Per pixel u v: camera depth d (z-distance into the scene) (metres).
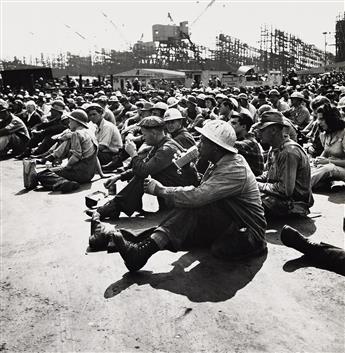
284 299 3.58
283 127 5.24
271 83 48.62
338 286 3.77
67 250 4.95
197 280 3.97
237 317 3.34
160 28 105.56
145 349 3.01
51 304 3.72
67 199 7.38
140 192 5.91
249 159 6.08
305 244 4.16
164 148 5.73
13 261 4.75
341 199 6.53
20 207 7.06
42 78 32.22
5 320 3.51
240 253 4.31
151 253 4.04
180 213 4.08
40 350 3.07
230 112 8.83
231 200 4.22
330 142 7.10
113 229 4.89
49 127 12.15
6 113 12.93
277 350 2.93
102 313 3.51
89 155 8.37
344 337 3.06
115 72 112.50
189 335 3.14
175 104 12.09
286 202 5.34
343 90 17.86
